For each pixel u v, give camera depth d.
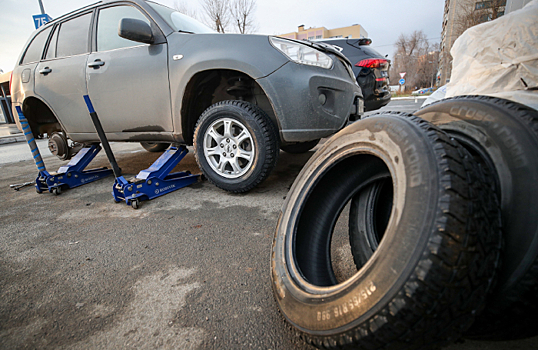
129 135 3.08
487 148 1.11
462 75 2.19
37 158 3.21
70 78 3.18
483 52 2.00
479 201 0.80
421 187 0.83
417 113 1.55
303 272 1.22
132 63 2.79
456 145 0.90
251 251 1.75
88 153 3.57
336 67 2.66
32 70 3.50
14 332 1.21
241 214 2.32
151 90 2.75
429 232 0.75
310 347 1.05
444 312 0.72
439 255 0.72
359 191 1.45
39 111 3.90
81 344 1.12
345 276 1.48
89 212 2.56
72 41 3.29
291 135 2.44
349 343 0.81
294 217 1.33
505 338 0.92
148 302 1.34
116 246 1.90
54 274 1.62
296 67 2.37
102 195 3.06
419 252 0.75
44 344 1.14
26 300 1.41
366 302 0.81
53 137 4.23
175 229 2.10
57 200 2.99
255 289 1.39
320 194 1.38
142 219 2.32
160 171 2.87
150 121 2.87
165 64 2.63
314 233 1.35
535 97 1.66
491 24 1.96
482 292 0.75
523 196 0.94
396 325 0.74
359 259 1.39
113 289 1.45
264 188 2.94
